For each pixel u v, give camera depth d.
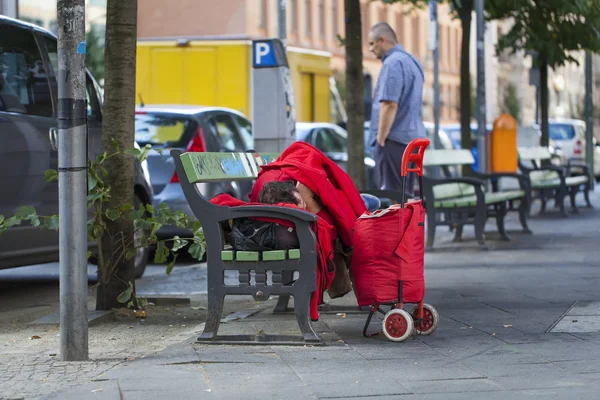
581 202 33.03
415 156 10.05
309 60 37.38
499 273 14.73
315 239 9.23
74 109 8.56
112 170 11.70
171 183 18.27
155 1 35.31
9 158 12.25
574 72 119.75
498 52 27.36
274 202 9.66
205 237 9.34
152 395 7.25
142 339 10.16
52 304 13.46
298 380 7.73
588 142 39.94
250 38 33.94
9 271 17.41
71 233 8.66
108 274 11.72
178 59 34.19
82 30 8.55
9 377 8.07
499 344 9.21
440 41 103.25
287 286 9.23
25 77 12.93
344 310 11.22
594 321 10.40
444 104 103.06
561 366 8.19
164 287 14.60
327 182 10.35
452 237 20.72
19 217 10.96
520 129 34.88
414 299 9.66
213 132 19.50
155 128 18.91
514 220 25.03
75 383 7.82
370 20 86.06
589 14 26.47
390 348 9.08
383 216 9.62
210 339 9.30
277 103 16.59
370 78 56.28
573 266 15.47
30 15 53.22
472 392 7.31
